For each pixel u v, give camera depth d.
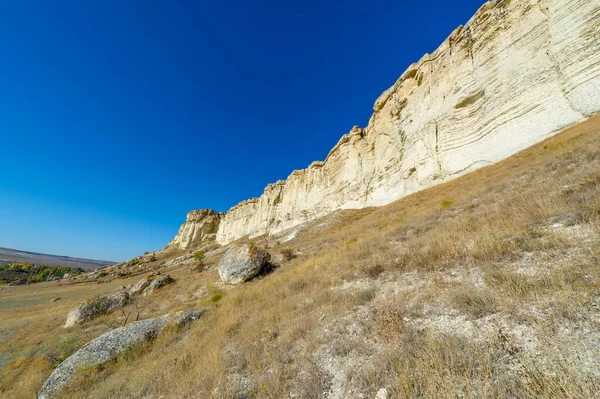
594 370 2.29
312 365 4.20
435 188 26.03
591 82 16.47
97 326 15.16
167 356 7.46
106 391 6.34
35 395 8.41
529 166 14.10
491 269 5.00
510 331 3.20
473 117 25.06
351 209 44.03
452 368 2.89
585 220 5.45
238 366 5.09
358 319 5.19
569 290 3.39
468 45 26.80
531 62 20.62
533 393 2.29
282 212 70.81
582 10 17.55
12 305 29.28
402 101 36.84
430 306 4.60
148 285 23.19
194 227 113.62
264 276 16.53
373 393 3.15
